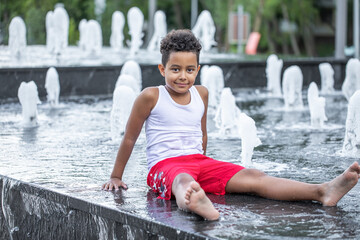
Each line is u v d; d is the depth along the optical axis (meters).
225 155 4.71
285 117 7.25
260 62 11.86
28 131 6.05
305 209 3.04
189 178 3.06
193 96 3.48
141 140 5.48
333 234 2.64
